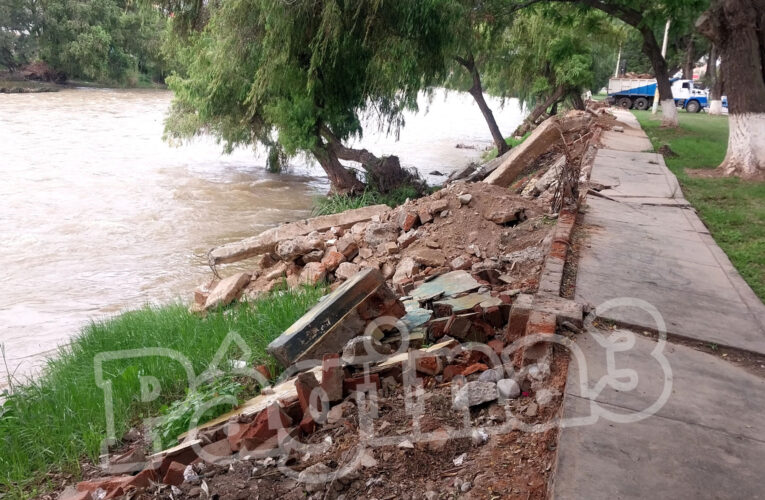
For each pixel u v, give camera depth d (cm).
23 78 6975
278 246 965
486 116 2775
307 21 1722
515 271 666
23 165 2611
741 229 878
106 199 2055
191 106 2441
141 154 3094
